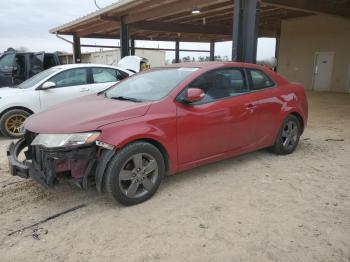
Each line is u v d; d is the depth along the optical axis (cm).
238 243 288
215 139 424
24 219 333
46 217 337
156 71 474
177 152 388
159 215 338
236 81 459
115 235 302
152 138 362
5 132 681
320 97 1520
